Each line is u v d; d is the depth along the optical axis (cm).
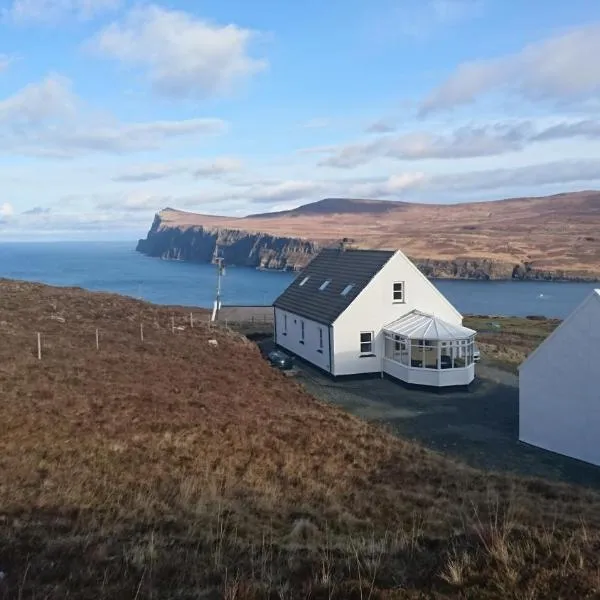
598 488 1966
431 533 1114
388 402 3133
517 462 2252
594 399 2220
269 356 3988
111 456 1404
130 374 2358
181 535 995
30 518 991
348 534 1096
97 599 723
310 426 2105
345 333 3644
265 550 942
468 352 3419
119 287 15075
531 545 874
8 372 1995
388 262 3703
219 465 1476
